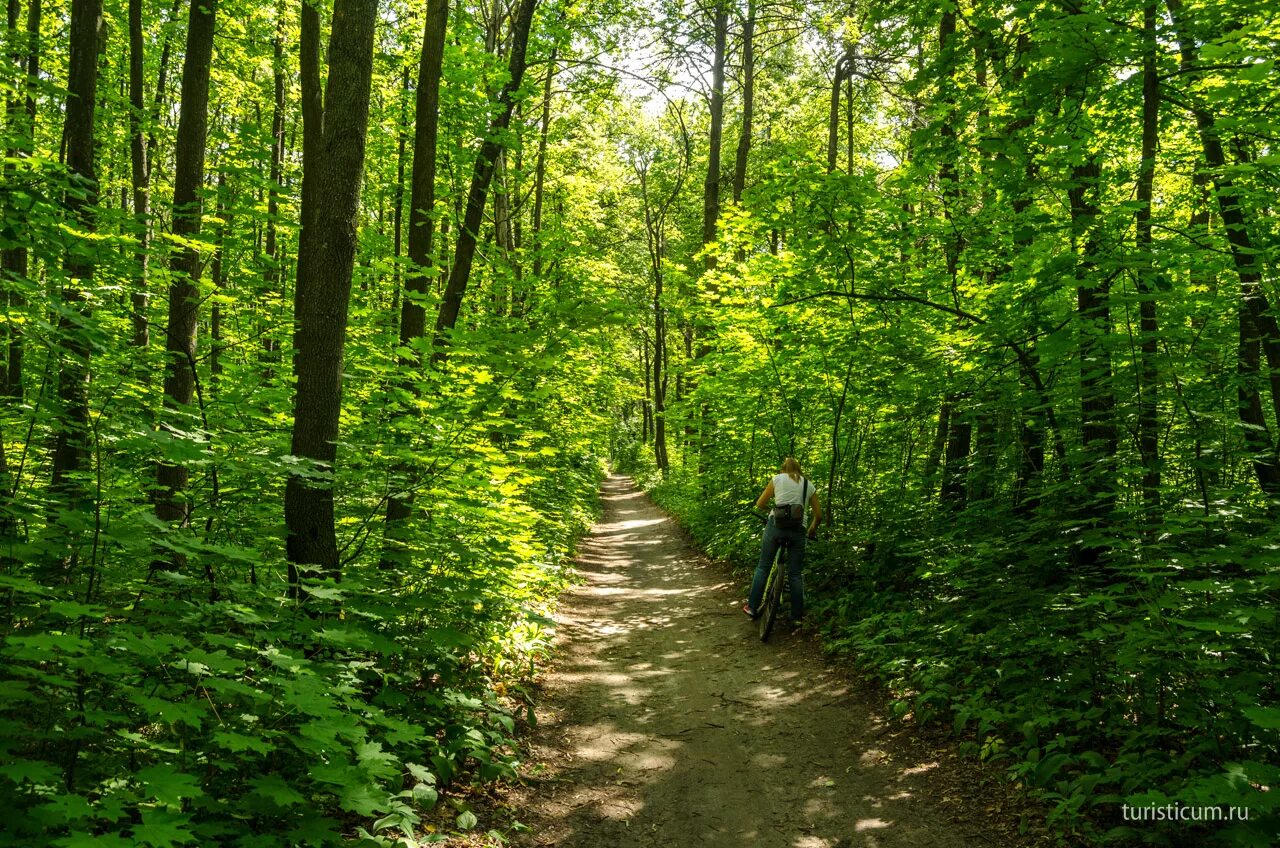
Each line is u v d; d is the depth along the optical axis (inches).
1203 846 119.4
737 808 157.9
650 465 1437.0
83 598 126.2
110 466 203.0
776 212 289.9
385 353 271.1
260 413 223.5
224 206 249.9
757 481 518.3
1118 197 279.0
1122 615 179.5
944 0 246.8
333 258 186.4
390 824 125.0
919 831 143.4
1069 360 232.2
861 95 797.2
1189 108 223.0
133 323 240.2
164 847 76.6
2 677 108.5
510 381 254.4
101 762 108.0
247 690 102.0
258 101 562.6
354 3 185.9
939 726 187.8
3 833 80.4
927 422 378.6
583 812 156.1
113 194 519.8
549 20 419.5
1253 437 212.2
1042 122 245.1
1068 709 164.4
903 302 298.5
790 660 262.4
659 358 1234.6
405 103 430.9
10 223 143.7
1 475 150.8
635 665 267.0
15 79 340.5
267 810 104.3
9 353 264.1
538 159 708.7
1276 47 175.0
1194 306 222.1
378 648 143.2
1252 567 142.3
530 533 256.2
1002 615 213.0
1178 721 144.2
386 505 247.6
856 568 320.2
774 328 366.3
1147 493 199.2
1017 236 234.7
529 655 247.8
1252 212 208.5
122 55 502.3
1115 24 199.3
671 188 1090.1
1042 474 263.4
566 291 359.9
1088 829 130.7
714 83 722.2
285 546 190.1
